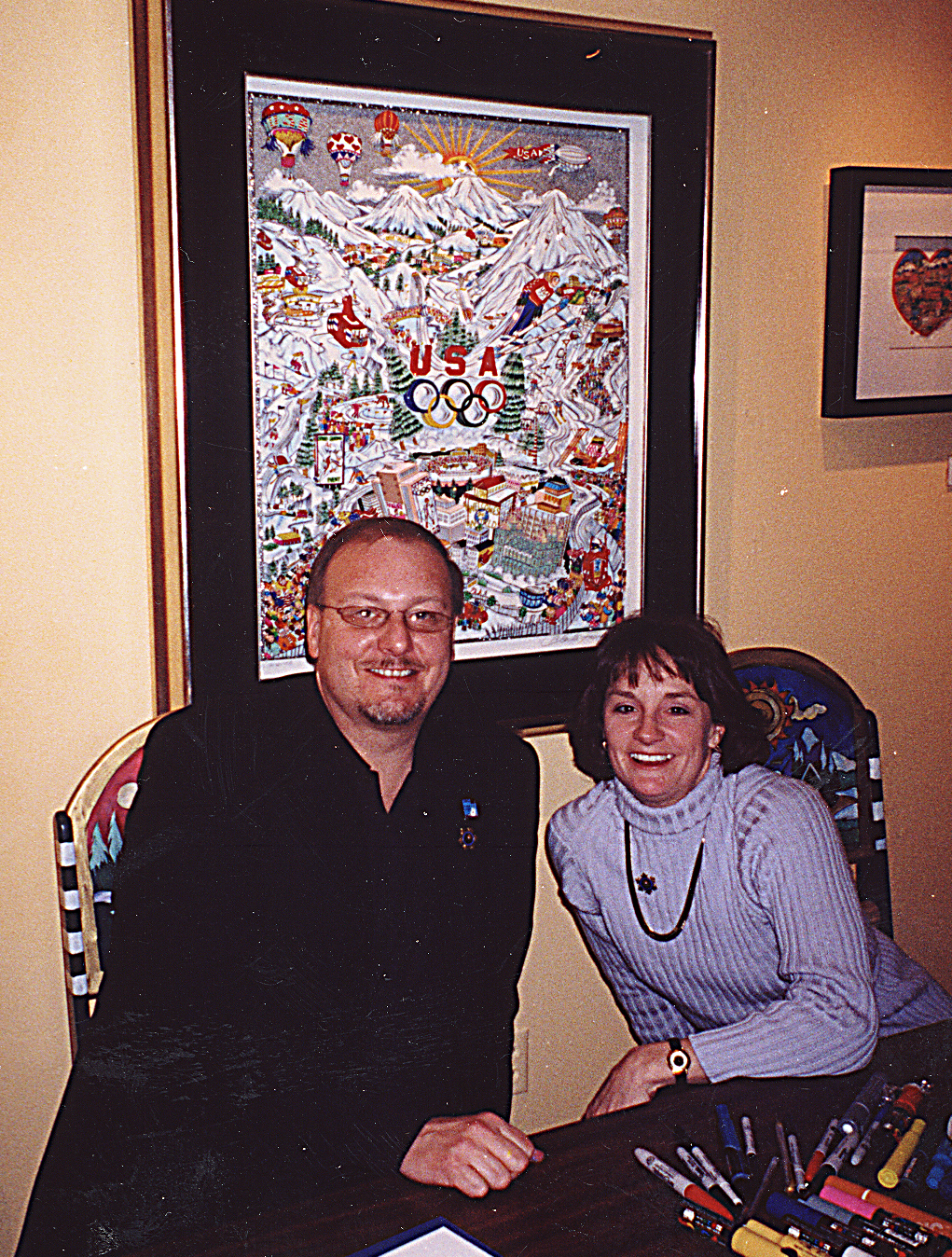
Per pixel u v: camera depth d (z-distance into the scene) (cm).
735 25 145
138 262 115
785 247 155
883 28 158
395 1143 88
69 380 114
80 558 117
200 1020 116
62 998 123
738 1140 88
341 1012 120
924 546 176
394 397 128
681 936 139
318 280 122
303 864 122
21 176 109
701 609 152
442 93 125
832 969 130
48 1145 118
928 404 168
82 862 115
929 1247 77
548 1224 79
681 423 147
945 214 164
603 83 135
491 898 133
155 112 112
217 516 121
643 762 139
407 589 129
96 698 120
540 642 139
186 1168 110
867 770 155
